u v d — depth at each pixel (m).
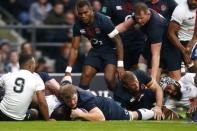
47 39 51.22
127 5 35.31
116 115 30.14
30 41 53.00
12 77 29.56
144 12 33.12
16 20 57.34
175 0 37.12
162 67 34.84
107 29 32.94
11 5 57.66
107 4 35.56
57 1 56.22
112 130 25.91
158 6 35.56
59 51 51.06
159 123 28.33
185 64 34.38
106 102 29.95
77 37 33.56
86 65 33.84
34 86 29.39
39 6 56.06
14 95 29.39
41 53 51.22
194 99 31.16
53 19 52.41
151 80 31.45
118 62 33.16
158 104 31.28
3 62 48.59
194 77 30.31
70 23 51.97
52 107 29.94
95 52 33.84
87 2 32.78
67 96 28.97
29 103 29.64
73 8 52.75
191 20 34.34
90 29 33.12
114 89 32.94
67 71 33.56
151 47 33.66
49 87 30.84
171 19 34.03
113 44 33.66
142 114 30.58
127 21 33.94
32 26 50.12
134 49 35.91
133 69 36.44
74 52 33.59
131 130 25.92
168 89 32.41
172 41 34.03
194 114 29.53
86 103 29.41
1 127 26.86
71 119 29.66
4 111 29.47
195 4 33.94
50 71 49.22
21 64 29.70
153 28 33.34
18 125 27.52
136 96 31.47
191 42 32.75
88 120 29.31
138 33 35.75
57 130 25.92
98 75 38.06
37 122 28.67
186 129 26.34
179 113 33.22
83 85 33.97
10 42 52.50
